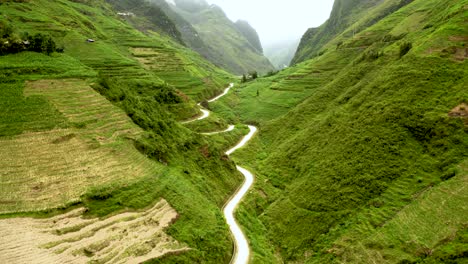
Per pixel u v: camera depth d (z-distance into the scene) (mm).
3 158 48438
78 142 55844
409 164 58125
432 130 60406
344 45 168125
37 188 44750
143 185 52469
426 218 46594
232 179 80438
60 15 163125
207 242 49281
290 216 63000
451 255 39438
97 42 140000
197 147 81938
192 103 125750
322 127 86438
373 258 44969
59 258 35656
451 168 52906
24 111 58312
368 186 58156
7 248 35375
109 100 74562
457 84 66875
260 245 57000
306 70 163500
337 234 53156
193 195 59156
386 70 88375
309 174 71562
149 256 40094
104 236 40969
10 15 126125
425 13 137750
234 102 163875
